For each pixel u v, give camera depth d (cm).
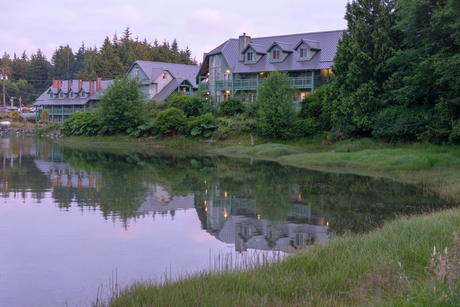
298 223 1294
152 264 926
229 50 5831
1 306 723
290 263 736
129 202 1617
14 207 1508
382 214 1405
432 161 2491
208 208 1518
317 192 1845
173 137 5234
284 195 1780
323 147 3831
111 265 921
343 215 1395
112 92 5850
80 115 6694
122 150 4519
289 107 4325
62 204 1569
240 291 608
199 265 911
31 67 15312
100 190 1886
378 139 3494
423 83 3031
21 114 10356
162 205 1568
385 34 3588
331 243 847
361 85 3606
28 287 803
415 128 3189
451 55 2761
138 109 5838
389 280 589
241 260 921
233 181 2188
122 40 14812
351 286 607
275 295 598
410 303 501
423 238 803
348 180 2208
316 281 622
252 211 1468
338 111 3866
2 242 1087
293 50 5341
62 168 2723
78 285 810
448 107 2720
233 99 5147
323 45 5278
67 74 15225
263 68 5372
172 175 2422
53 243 1081
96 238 1130
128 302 636
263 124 4384
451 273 525
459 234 817
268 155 3762
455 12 2562
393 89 3506
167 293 632
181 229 1226
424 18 2938
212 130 5000
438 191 1809
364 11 3731
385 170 2552
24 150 4269
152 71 7525
